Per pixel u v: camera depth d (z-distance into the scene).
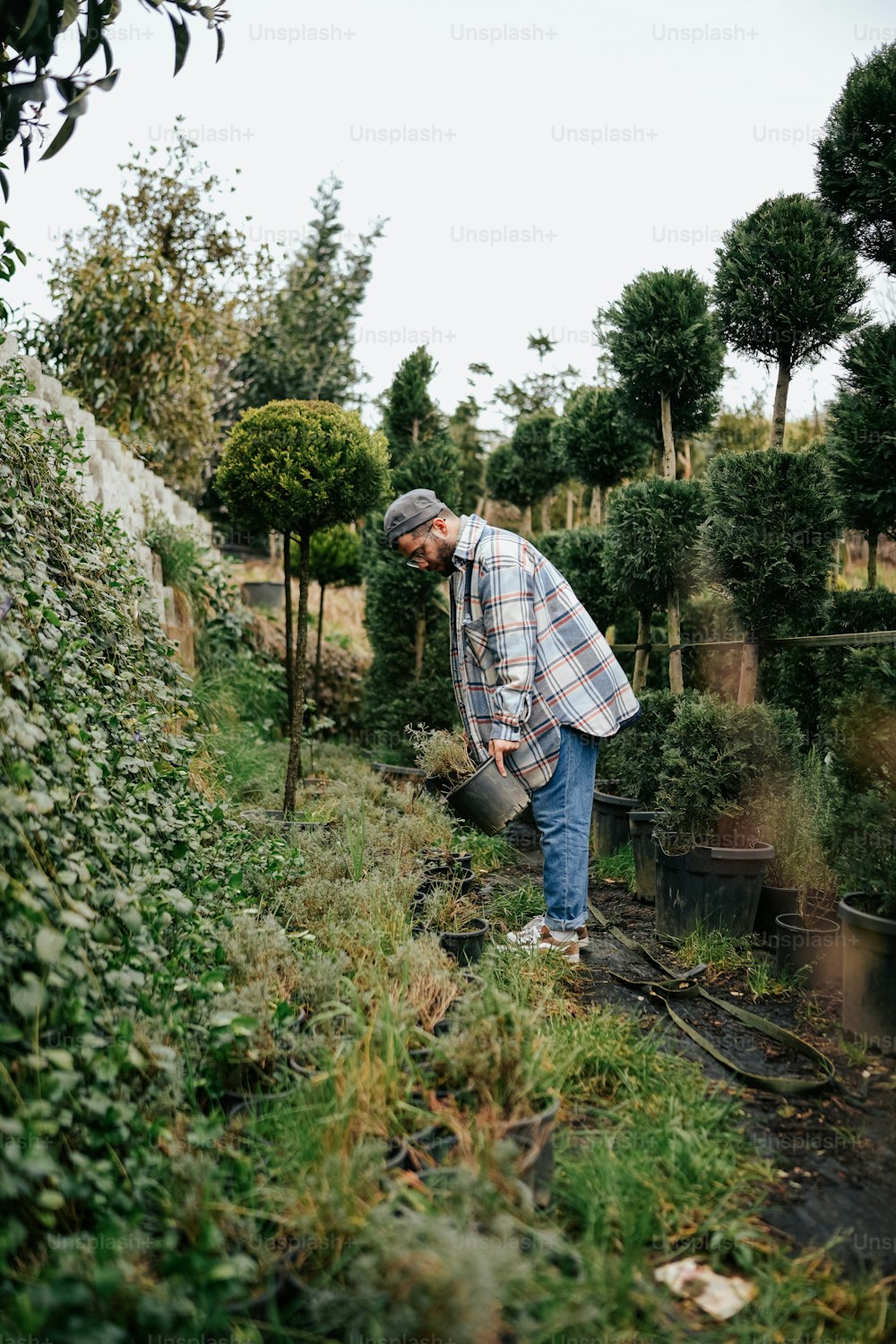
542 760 3.25
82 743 2.49
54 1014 1.80
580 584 5.89
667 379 5.07
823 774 3.91
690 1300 1.65
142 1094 1.93
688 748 3.70
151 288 7.99
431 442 8.17
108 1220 1.55
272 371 13.89
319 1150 1.77
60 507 3.60
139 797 2.83
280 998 2.38
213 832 3.44
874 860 2.79
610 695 3.34
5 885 1.80
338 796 5.30
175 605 6.29
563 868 3.29
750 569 3.91
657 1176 1.98
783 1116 2.32
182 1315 1.35
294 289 15.50
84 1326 1.23
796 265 4.11
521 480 8.62
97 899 2.07
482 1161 1.69
